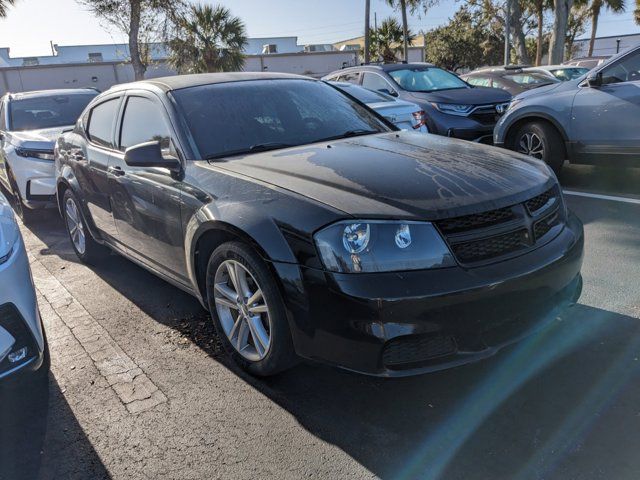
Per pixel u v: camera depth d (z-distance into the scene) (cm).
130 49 2297
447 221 247
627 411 255
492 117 832
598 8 3903
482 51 4188
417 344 241
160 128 368
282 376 307
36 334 262
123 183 392
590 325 331
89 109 488
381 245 241
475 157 315
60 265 532
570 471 222
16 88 3475
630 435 239
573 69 1266
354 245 242
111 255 521
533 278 255
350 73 1009
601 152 624
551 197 295
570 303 292
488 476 223
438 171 285
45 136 683
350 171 287
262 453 247
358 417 268
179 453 251
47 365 287
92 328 385
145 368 326
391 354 239
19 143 672
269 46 4431
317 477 230
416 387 287
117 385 310
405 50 2986
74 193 486
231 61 2548
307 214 256
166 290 446
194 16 2478
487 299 242
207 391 298
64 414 286
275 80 420
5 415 288
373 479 227
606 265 419
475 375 293
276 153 336
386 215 245
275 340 272
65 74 3544
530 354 307
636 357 296
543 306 271
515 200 266
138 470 242
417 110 757
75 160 480
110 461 250
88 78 3584
